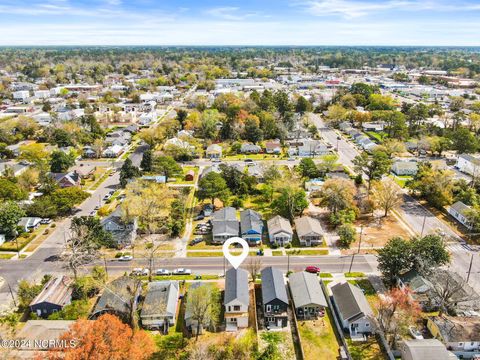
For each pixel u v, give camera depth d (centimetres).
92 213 8881
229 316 5466
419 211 9069
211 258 7162
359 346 5081
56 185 9731
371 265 6919
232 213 8412
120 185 10494
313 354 4944
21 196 8906
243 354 4791
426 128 15188
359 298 5616
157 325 5481
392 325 5041
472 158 11212
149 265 6462
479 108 18412
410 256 6150
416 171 11044
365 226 8350
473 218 7950
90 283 6081
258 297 6097
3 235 7675
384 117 16300
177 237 7906
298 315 5666
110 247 7519
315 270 6681
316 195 9850
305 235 7550
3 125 14450
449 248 7438
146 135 13538
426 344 4700
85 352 4112
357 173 11262
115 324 4497
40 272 6719
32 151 12144
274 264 6969
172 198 9444
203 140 14762
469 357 4981
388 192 8744
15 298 6047
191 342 5141
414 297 5781
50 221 8525
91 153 13100
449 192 9162
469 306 5691
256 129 14325
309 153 13212
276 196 9775
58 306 5622
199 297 5338
